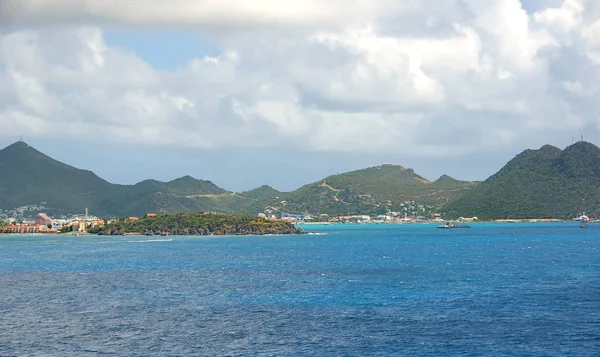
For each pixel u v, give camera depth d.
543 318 74.62
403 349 61.50
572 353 59.41
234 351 61.66
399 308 82.75
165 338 66.94
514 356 58.66
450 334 67.12
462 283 108.06
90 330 70.94
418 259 169.38
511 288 100.38
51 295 99.06
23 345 64.25
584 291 95.62
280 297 94.19
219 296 96.12
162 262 166.62
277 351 61.47
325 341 65.00
